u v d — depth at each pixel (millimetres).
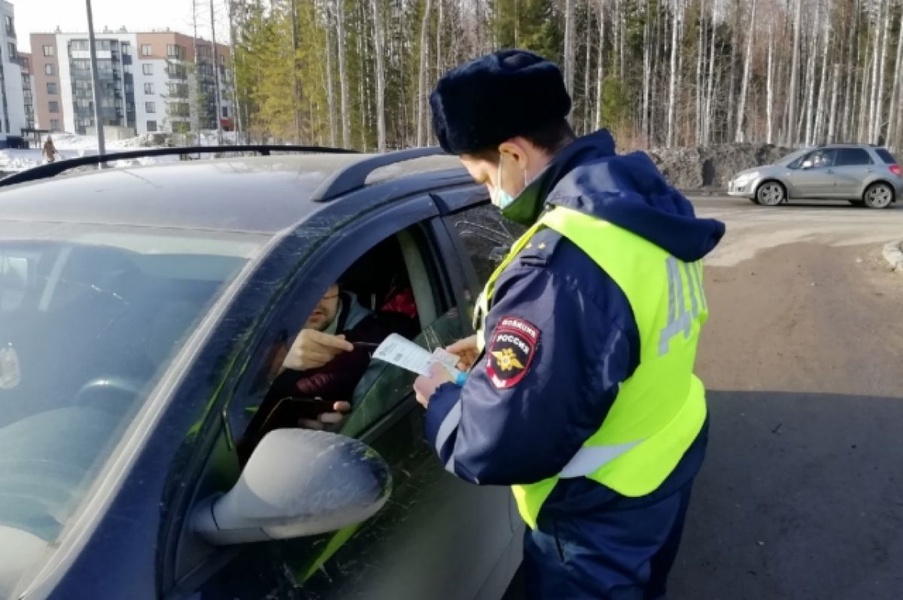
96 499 1351
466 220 2719
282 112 45906
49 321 1754
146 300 1713
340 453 1437
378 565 1705
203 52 106375
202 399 1474
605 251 1501
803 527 3613
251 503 1360
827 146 18328
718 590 3168
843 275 9203
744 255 10680
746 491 3936
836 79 44156
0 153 54125
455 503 2104
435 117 1731
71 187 2281
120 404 1526
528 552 1853
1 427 1578
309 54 43438
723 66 47031
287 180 2232
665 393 1669
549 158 1695
